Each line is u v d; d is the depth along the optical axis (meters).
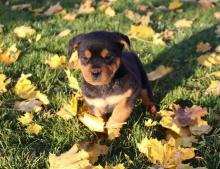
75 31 2.53
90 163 1.60
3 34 2.50
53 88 2.03
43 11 2.84
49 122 1.81
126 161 1.63
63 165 1.57
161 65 2.14
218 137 1.71
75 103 1.85
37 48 2.35
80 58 1.68
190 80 2.08
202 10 2.80
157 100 1.97
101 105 1.74
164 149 1.61
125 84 1.71
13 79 2.09
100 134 1.77
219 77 2.08
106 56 1.66
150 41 2.42
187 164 1.55
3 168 1.61
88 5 2.84
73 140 1.73
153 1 2.96
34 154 1.66
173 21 2.68
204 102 1.91
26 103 1.90
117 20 2.67
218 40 2.43
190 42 2.40
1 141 1.72
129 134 1.73
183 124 1.75
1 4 2.91
